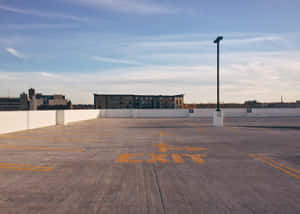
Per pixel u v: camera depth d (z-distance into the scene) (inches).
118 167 267.6
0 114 593.6
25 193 188.2
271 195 184.2
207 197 180.1
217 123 820.0
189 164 282.0
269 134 589.3
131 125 889.5
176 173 243.6
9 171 251.6
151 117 1567.4
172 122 1056.2
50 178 226.7
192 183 212.2
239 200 174.6
